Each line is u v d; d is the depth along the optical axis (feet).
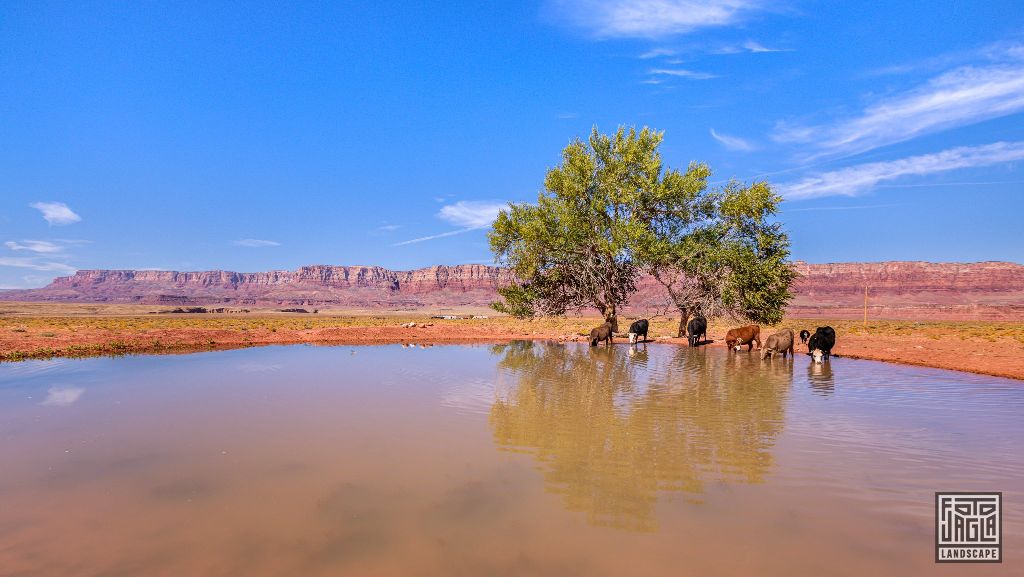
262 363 57.41
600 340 90.38
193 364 56.24
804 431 27.45
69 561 13.84
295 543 14.89
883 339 95.40
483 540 15.03
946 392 39.32
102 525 16.11
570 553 14.21
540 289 103.50
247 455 23.22
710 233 92.12
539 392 39.32
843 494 18.54
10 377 46.68
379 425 28.71
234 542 14.97
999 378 46.85
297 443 25.16
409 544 14.78
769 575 12.96
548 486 19.40
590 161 91.86
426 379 45.75
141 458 22.84
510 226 98.99
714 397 37.42
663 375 49.14
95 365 55.52
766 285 88.53
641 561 13.74
